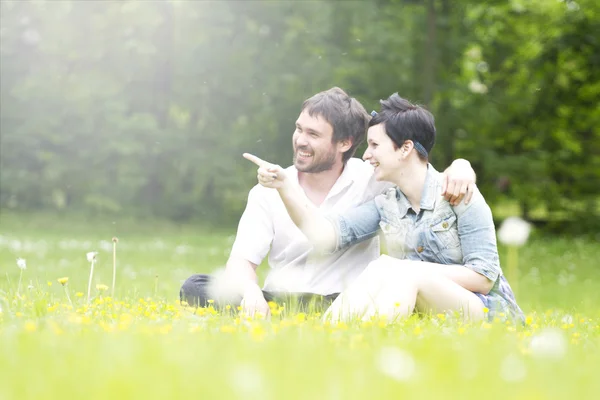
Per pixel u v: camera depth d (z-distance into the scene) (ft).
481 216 15.65
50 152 82.79
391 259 15.02
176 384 6.99
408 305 14.40
